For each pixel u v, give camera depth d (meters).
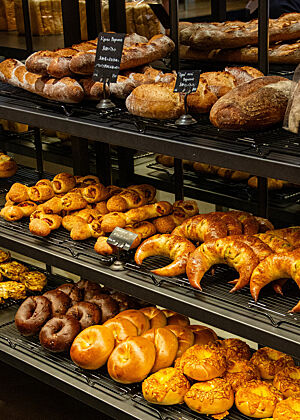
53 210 2.34
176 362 2.03
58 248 2.21
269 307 1.73
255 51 2.37
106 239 2.11
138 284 1.93
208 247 1.85
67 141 3.37
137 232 2.15
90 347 2.07
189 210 2.27
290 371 1.96
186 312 1.81
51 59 2.22
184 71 1.89
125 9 2.73
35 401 2.65
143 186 2.40
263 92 1.75
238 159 1.61
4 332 2.48
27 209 2.41
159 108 1.92
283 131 1.79
